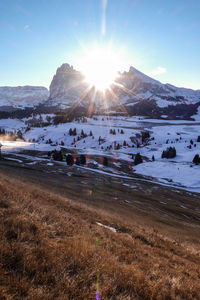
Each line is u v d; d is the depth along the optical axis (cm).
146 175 8662
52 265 370
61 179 5362
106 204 2948
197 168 8550
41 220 664
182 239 1750
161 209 3669
